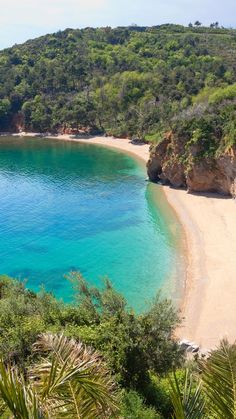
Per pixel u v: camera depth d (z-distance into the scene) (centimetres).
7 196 7562
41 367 838
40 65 15700
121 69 14475
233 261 4409
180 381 1573
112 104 12888
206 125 6600
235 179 6162
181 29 19388
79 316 2212
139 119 11300
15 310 2344
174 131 7144
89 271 4491
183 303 3719
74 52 16312
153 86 12600
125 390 1692
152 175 7788
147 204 6550
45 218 6247
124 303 2273
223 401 714
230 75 11606
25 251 5106
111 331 1955
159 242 5066
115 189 7544
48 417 682
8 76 15450
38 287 4262
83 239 5353
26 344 1866
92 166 9475
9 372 656
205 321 3422
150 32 18762
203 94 10712
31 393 644
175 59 13925
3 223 6112
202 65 12888
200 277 4147
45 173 9194
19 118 14188
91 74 14888
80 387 768
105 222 5906
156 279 4188
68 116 12825
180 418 682
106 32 18350
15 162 10369
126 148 10869
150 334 2017
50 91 14688
